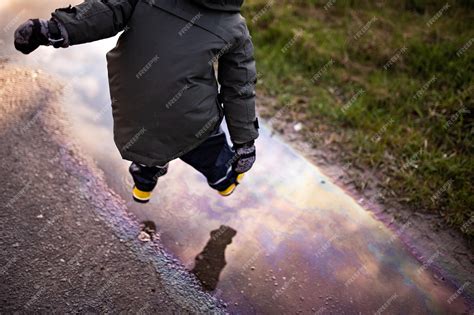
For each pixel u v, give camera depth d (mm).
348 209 2330
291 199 2330
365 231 2254
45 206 2100
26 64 2689
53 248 1978
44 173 2211
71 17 1556
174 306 1905
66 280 1900
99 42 2951
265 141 2586
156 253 2041
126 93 1704
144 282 1947
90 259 1973
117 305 1869
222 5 1638
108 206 2154
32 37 1526
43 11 3121
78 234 2037
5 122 2369
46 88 2584
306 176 2445
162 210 2184
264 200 2303
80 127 2439
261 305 1956
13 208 2068
